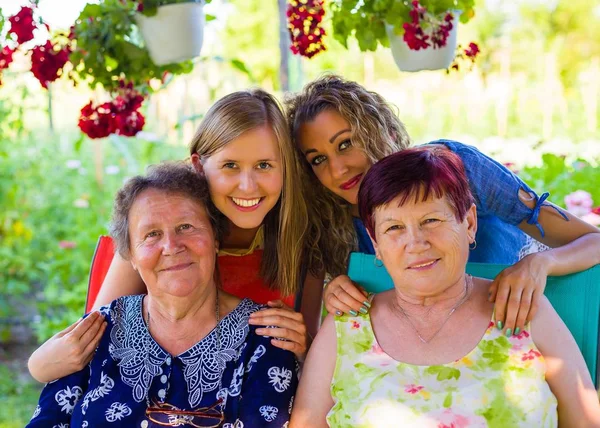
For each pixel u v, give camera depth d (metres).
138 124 3.12
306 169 2.69
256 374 2.17
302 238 2.63
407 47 2.95
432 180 2.00
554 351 2.01
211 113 2.37
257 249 2.67
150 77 3.07
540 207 2.41
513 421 1.94
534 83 9.52
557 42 10.72
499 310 2.05
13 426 4.27
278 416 2.12
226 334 2.22
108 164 7.30
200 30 2.92
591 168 4.20
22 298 6.36
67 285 5.83
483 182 2.42
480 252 2.62
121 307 2.30
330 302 2.23
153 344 2.21
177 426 2.09
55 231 6.48
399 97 9.02
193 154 2.44
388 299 2.21
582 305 2.17
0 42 2.92
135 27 3.02
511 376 1.98
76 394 2.19
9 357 5.45
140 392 2.14
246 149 2.32
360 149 2.53
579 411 1.98
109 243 2.74
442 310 2.12
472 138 8.36
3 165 6.51
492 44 10.70
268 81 9.91
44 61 2.87
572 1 11.05
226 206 2.38
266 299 2.68
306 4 3.03
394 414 2.00
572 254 2.19
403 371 2.06
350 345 2.16
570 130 8.31
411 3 2.84
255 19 10.02
